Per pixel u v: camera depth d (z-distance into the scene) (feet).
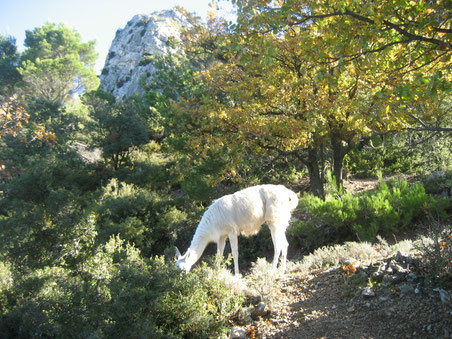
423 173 46.68
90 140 88.99
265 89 40.98
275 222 22.07
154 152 94.38
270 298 17.15
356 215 29.96
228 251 36.01
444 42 14.56
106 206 44.34
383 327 12.64
